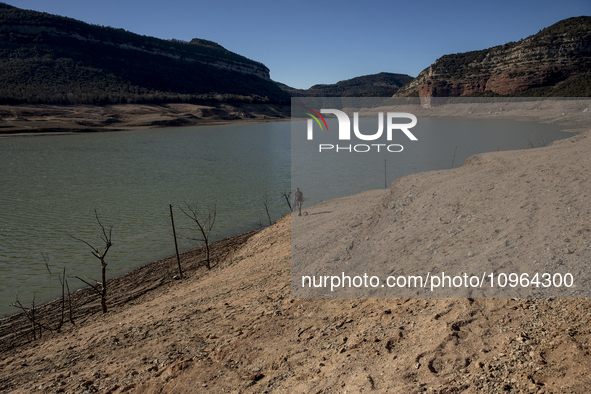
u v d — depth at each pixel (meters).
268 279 10.45
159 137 111.00
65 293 17.48
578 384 2.96
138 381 5.88
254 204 34.53
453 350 4.02
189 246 23.84
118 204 35.53
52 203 36.09
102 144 90.25
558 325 3.89
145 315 10.91
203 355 6.18
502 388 3.25
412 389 3.56
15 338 13.02
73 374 7.25
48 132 114.62
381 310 5.95
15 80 172.38
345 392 3.94
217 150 79.88
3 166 58.28
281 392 4.44
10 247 24.33
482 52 195.75
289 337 6.06
